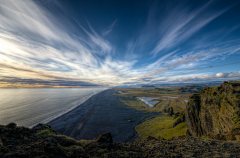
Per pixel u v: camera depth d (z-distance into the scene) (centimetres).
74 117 6038
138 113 7012
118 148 1102
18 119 5472
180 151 1052
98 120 5566
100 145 1077
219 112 2430
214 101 2708
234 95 2142
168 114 6650
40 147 749
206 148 1115
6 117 5678
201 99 3334
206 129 2802
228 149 1044
